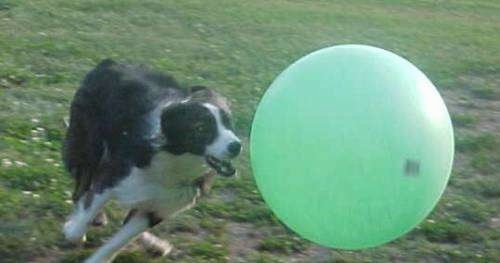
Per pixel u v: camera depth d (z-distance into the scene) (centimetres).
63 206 812
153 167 664
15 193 838
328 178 573
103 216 780
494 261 785
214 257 754
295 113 583
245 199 884
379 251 787
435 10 2409
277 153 589
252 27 1781
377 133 566
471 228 845
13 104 1112
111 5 1828
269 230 821
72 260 724
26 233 757
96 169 724
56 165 914
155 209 690
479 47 1830
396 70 589
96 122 711
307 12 2042
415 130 572
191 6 1916
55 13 1723
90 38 1538
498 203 927
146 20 1744
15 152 945
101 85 715
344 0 2400
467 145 1091
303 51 1612
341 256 772
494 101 1366
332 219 586
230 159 647
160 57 1459
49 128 1028
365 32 1873
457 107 1316
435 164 582
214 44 1598
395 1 2472
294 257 772
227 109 666
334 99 575
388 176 569
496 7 2572
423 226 838
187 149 648
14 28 1576
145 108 677
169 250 749
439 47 1783
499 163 1042
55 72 1298
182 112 643
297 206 591
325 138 571
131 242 738
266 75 1391
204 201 866
